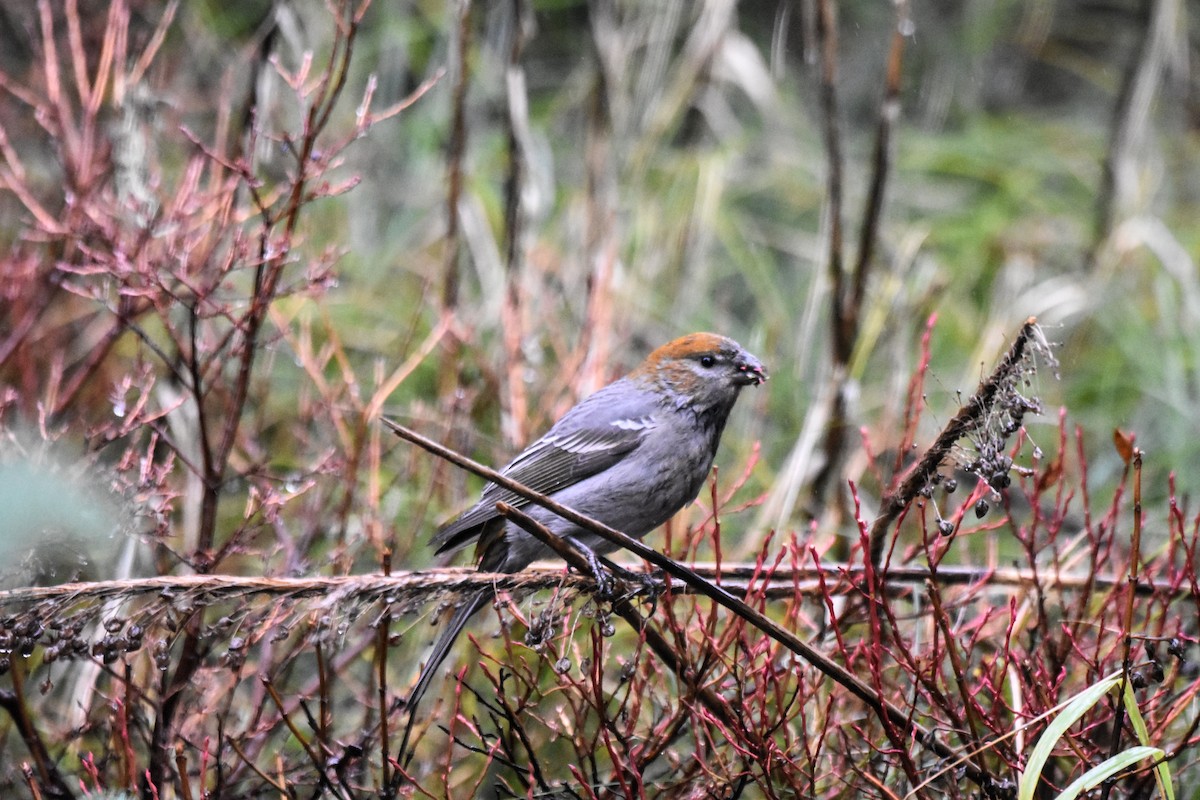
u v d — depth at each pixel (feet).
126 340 39.40
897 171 53.21
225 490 35.50
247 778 28.04
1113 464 40.93
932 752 24.35
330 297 43.80
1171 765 26.30
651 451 29.25
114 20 35.60
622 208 48.11
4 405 28.63
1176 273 47.50
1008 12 59.67
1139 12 53.62
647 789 26.32
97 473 24.91
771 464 41.81
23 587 21.81
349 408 36.91
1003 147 54.03
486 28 53.88
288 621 23.70
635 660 22.90
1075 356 46.26
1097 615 26.55
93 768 24.17
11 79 44.34
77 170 34.01
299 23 49.60
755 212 52.42
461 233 43.73
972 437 21.75
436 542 28.99
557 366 42.14
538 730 30.25
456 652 33.27
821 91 39.11
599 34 46.85
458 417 36.24
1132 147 51.42
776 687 23.03
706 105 52.08
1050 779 24.91
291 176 29.50
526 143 41.88
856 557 32.99
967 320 47.57
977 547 36.47
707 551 36.45
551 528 28.60
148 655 29.94
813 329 45.01
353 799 24.68
